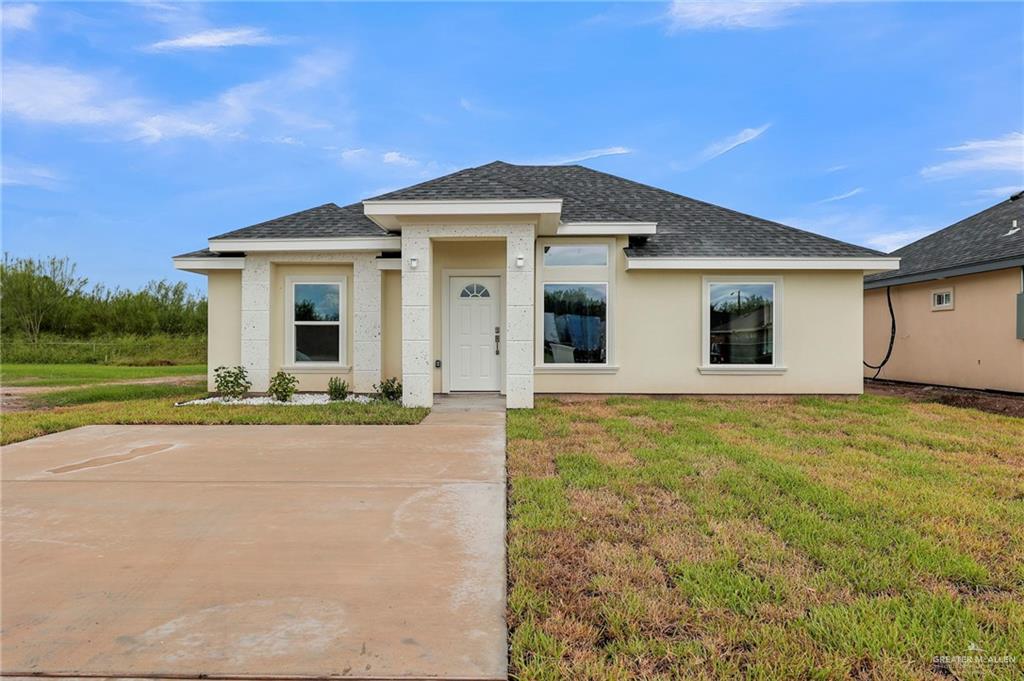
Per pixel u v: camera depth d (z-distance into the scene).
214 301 11.18
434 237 9.14
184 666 2.21
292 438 6.76
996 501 4.28
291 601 2.73
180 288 34.06
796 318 10.66
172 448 6.19
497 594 2.82
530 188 9.39
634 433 7.03
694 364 10.62
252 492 4.52
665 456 5.73
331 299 11.17
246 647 2.34
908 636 2.41
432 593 2.83
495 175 11.23
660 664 2.27
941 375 13.07
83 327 30.25
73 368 21.23
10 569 3.09
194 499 4.34
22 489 4.60
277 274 11.10
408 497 4.40
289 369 11.08
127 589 2.86
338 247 10.49
